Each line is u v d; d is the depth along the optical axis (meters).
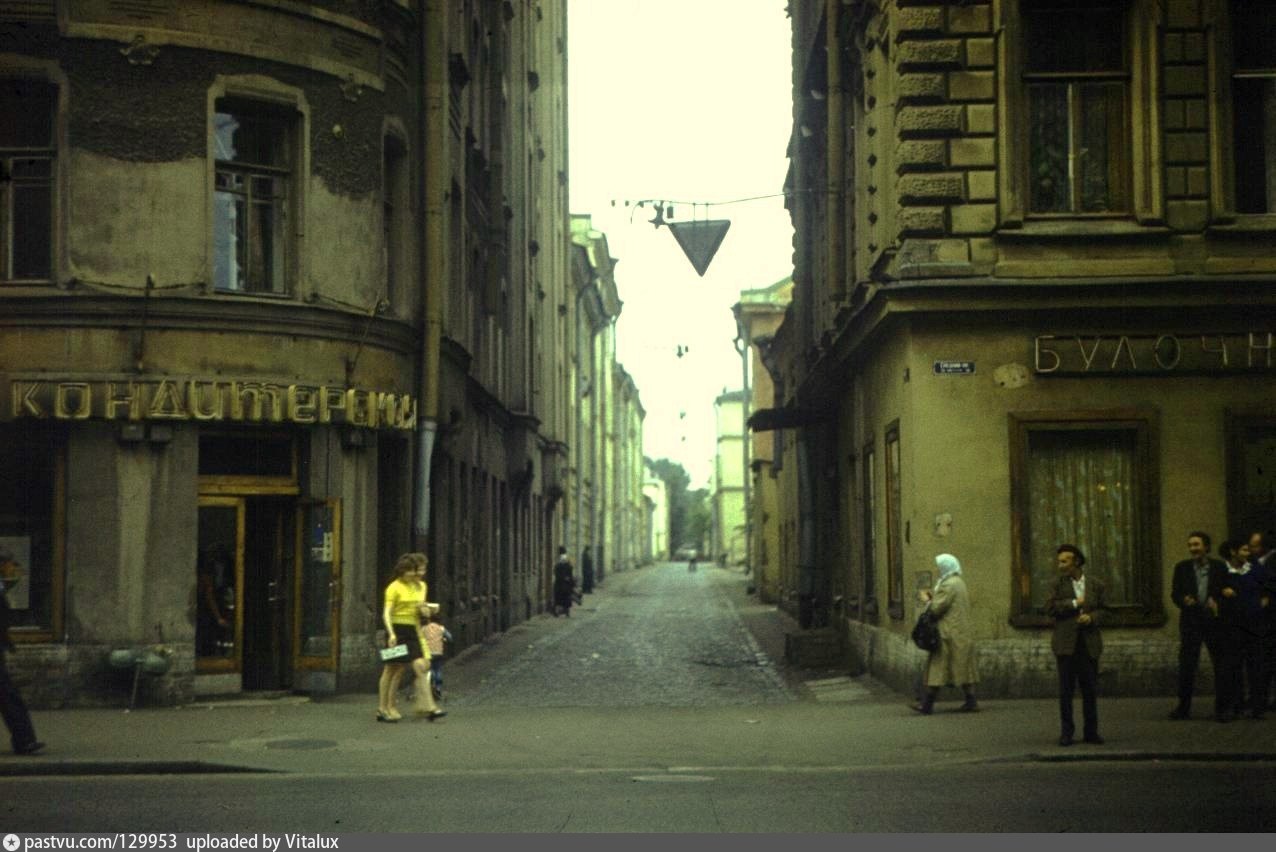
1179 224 21.73
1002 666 21.47
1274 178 22.12
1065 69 22.20
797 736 18.42
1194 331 21.59
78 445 21.59
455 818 12.50
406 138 26.09
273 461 23.23
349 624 23.41
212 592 22.80
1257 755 16.06
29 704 21.39
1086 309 21.50
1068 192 22.17
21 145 21.94
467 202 34.16
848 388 29.88
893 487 24.28
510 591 43.94
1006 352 21.66
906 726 19.03
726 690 25.38
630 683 26.84
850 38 27.58
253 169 23.08
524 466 44.91
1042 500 21.84
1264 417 21.56
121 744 17.81
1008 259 21.67
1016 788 13.98
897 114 22.02
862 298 25.33
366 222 24.17
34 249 21.89
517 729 19.55
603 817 12.48
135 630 21.62
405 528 26.27
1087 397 21.61
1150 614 21.48
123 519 21.64
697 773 15.56
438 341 26.73
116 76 21.89
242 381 22.22
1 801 13.80
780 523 56.34
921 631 20.28
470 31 34.59
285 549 23.38
